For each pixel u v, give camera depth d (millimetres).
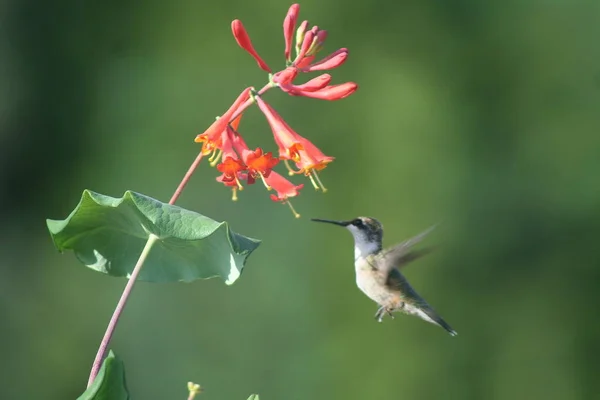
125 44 17156
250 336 15359
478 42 18703
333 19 18391
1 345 15086
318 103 17297
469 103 18469
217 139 5043
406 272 16938
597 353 16953
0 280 15680
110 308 15234
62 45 16875
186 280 5164
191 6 17359
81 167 16578
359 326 15680
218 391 15102
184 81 16984
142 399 14945
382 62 18375
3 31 16609
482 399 16438
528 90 18641
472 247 17250
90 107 16844
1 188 16250
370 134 17438
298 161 5195
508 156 18156
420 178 17359
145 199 4629
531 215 17703
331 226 16125
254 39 17375
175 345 15094
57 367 15070
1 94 16453
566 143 18172
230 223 15852
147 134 16719
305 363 15328
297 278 15695
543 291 17297
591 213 17656
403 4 18594
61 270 15586
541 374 16859
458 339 16422
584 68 18531
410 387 15695
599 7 18672
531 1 18891
